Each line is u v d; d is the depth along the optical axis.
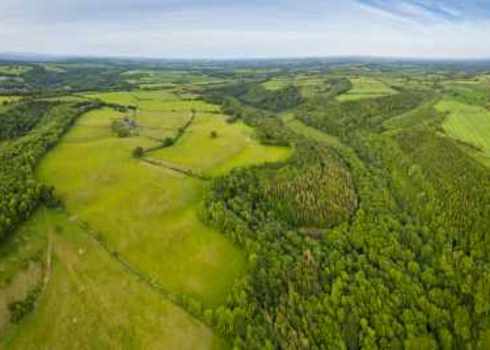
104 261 90.00
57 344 73.31
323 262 96.81
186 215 105.38
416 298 86.69
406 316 81.38
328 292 88.25
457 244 109.88
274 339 74.56
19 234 90.62
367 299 84.81
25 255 86.75
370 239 106.19
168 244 95.62
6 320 74.75
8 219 87.69
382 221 118.06
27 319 76.31
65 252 90.75
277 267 89.00
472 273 95.25
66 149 136.75
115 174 121.38
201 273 88.56
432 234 115.50
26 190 99.50
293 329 76.81
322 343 76.44
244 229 96.12
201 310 78.94
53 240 93.00
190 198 112.75
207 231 99.38
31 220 96.00
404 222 123.88
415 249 108.62
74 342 73.88
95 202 108.00
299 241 101.75
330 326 78.44
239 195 114.31
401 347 76.50
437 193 132.62
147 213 105.06
